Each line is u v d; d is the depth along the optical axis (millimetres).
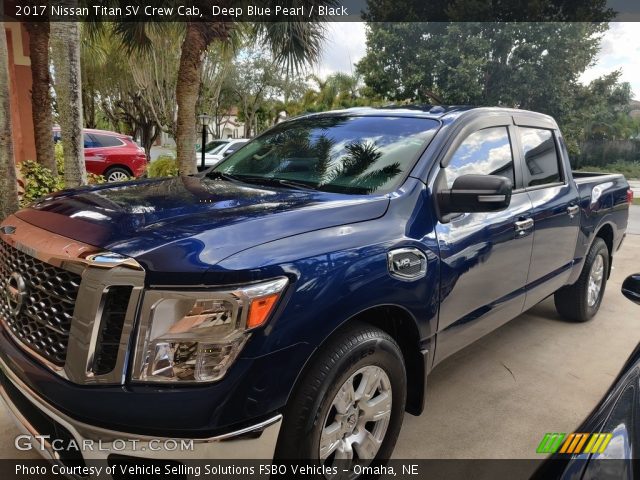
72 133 5652
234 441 1771
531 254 3469
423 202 2582
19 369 1987
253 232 1995
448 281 2623
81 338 1777
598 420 1554
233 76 29250
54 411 1814
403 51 16141
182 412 1720
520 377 3637
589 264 4531
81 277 1810
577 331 4570
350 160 2920
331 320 1989
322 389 1970
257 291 1794
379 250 2232
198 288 1751
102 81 21875
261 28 8391
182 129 8281
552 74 15211
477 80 15086
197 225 2016
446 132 2926
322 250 2043
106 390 1733
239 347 1765
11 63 9922
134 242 1861
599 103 17406
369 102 25484
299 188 2805
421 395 2605
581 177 4910
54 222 2125
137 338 1735
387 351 2260
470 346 4184
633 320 4895
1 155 5035
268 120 36906
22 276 2076
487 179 2490
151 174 12875
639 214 12648
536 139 3816
